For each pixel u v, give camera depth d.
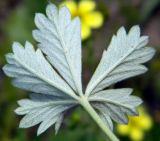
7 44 0.51
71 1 0.46
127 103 0.16
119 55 0.17
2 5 0.58
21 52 0.17
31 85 0.16
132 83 0.49
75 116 0.38
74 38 0.17
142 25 0.57
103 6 0.47
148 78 0.49
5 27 0.53
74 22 0.17
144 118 0.47
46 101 0.16
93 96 0.16
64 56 0.17
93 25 0.45
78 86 0.16
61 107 0.16
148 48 0.17
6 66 0.17
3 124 0.47
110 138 0.16
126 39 0.17
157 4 0.57
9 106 0.47
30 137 0.46
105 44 0.53
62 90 0.16
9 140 0.46
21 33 0.52
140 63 0.17
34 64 0.17
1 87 0.48
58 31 0.17
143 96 0.50
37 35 0.17
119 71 0.17
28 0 0.51
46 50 0.17
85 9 0.46
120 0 0.54
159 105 0.51
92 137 0.40
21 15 0.53
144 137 0.46
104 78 0.16
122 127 0.44
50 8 0.17
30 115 0.16
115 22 0.54
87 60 0.45
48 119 0.16
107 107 0.16
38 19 0.17
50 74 0.16
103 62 0.17
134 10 0.54
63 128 0.42
